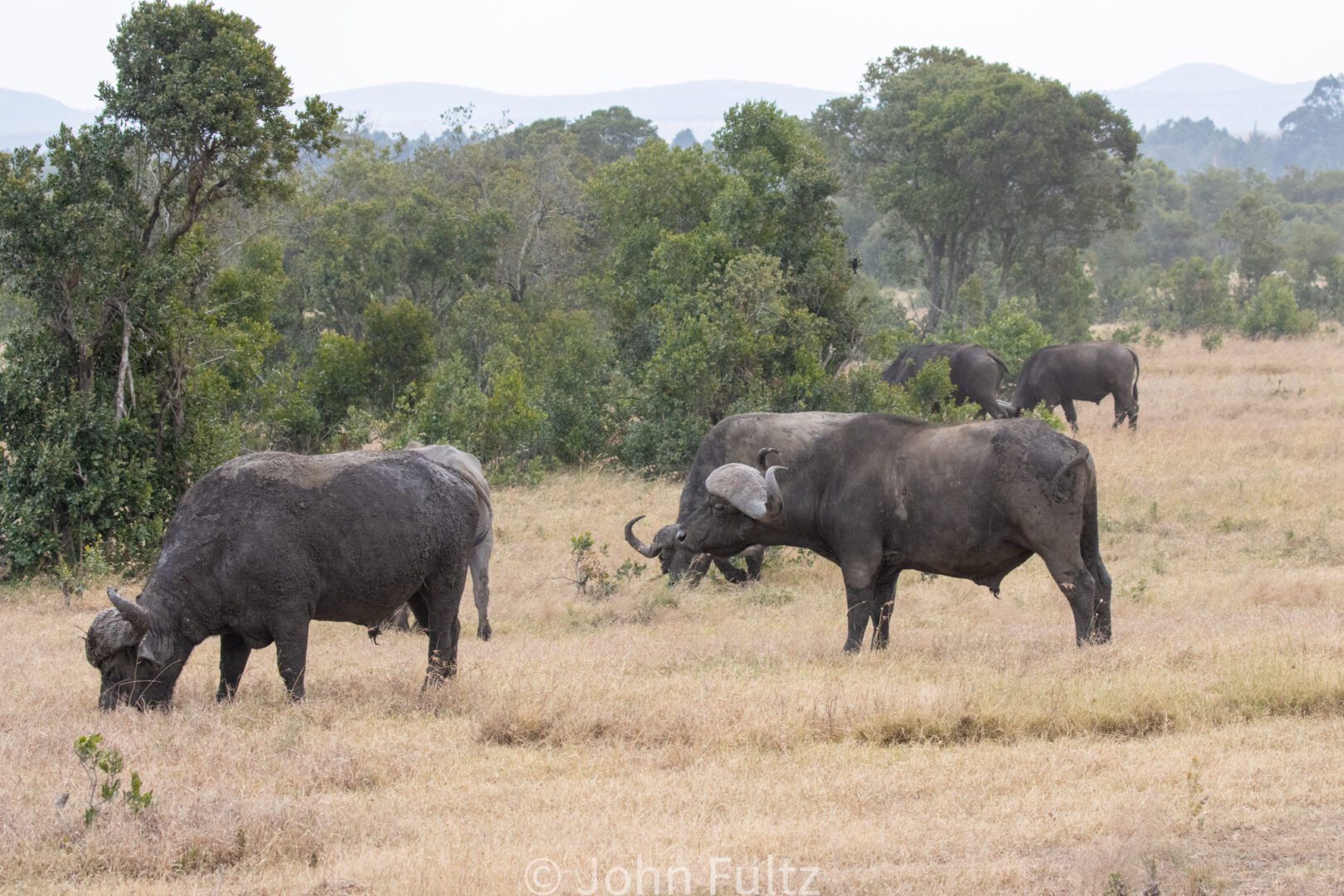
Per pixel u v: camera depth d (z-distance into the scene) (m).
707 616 38.47
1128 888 15.76
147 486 49.56
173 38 49.03
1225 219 192.88
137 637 25.31
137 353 50.38
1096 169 152.75
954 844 17.38
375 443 74.69
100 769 19.84
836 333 74.81
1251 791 19.02
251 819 18.12
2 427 49.31
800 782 20.16
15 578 47.72
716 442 35.47
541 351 87.69
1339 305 182.62
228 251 92.75
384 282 115.56
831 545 32.94
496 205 130.88
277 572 25.84
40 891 16.17
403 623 38.19
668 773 21.08
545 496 61.81
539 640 35.00
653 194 84.75
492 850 17.11
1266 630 30.72
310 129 51.47
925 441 31.62
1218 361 116.25
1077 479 30.25
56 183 48.66
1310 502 53.00
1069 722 23.45
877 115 160.75
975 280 133.12
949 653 30.66
